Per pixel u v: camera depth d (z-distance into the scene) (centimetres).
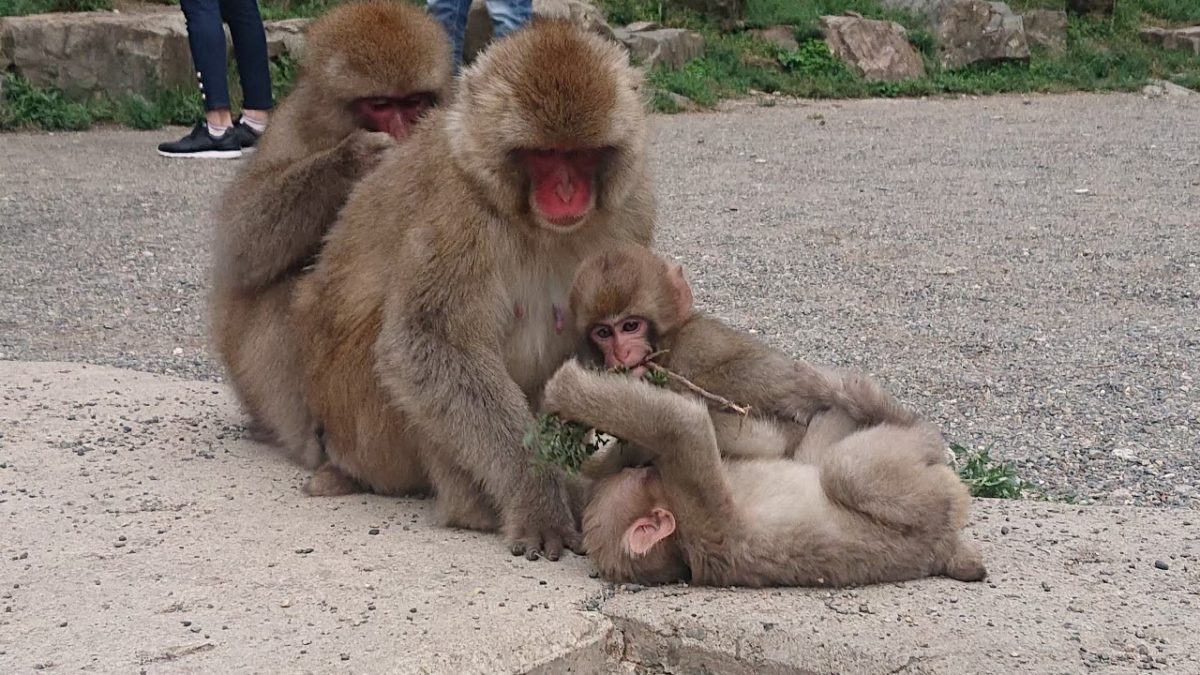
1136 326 379
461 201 242
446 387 244
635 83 247
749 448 238
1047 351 360
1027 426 316
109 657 215
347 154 267
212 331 285
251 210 272
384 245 251
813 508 230
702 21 1033
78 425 289
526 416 245
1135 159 703
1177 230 516
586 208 241
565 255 249
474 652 217
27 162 652
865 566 230
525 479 244
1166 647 220
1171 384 338
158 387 314
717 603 226
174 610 225
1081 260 465
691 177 645
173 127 773
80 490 261
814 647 218
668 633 223
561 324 252
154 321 392
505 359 252
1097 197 591
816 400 243
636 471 233
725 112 898
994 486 275
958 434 312
